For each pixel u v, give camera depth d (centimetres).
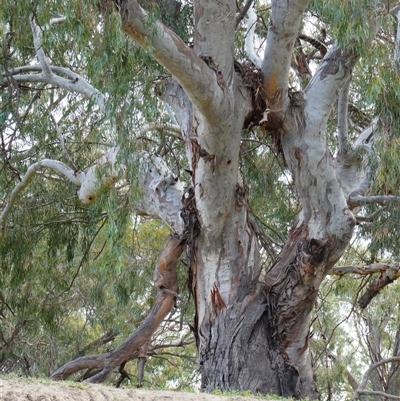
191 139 1204
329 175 1212
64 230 1672
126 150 1139
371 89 1188
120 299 1789
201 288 1264
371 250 1475
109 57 1043
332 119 1612
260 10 1586
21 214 1636
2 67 1375
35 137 1511
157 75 1273
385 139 1223
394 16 1316
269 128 1244
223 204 1211
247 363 1203
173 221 1318
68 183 1616
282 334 1227
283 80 1180
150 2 1060
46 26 1071
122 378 1318
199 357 1262
